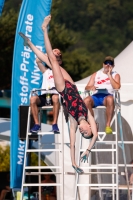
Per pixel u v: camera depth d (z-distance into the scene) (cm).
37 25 2636
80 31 13075
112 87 2295
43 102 2245
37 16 2639
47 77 2280
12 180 2608
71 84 1897
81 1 13600
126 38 12862
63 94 1883
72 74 7200
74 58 7312
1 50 6288
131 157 2644
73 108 1866
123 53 2925
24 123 2420
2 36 6288
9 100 4638
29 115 2255
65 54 7231
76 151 2617
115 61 2892
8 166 3747
